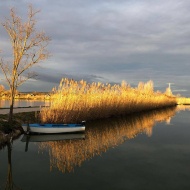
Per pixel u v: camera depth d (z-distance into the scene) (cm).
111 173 1823
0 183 1602
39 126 3050
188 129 3891
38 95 12588
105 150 2489
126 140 2989
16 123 3161
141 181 1677
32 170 1859
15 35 2859
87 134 3350
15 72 2888
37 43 2925
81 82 4072
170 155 2334
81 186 1574
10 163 2011
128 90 6338
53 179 1684
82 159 2164
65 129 3203
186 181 1689
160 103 8969
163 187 1584
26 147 2530
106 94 5038
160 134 3419
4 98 10031
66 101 3712
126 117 5462
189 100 14175
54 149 2492
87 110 4275
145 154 2356
